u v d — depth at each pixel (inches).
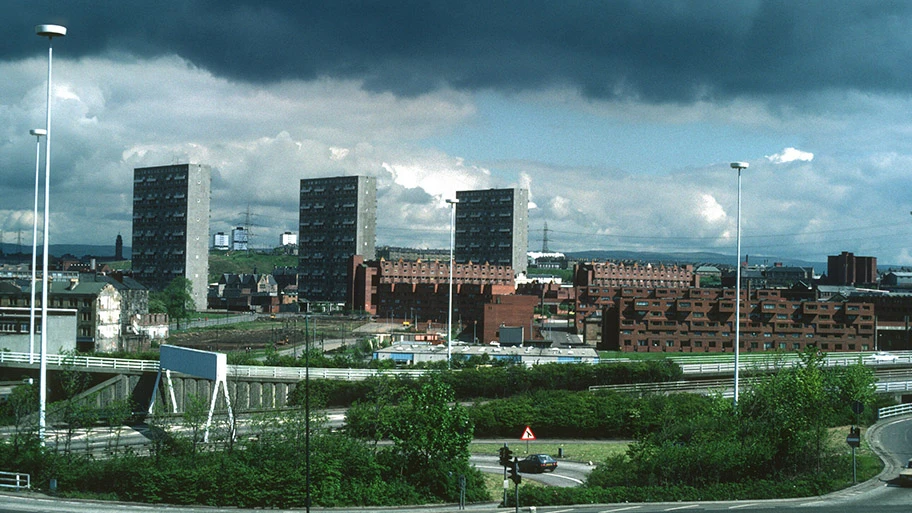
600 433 4621.1
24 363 5349.4
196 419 3243.1
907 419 4338.1
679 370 5930.1
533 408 4680.1
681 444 2974.9
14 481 2689.5
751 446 2901.1
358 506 2620.6
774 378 3161.9
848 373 4266.7
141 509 2434.8
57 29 3102.9
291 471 2642.7
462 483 2591.0
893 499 2421.3
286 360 5856.3
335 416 4591.5
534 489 2635.3
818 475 2733.8
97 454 3304.6
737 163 4084.6
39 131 3890.3
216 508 2517.2
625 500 2583.7
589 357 6579.7
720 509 2313.0
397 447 2903.5
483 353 6692.9
